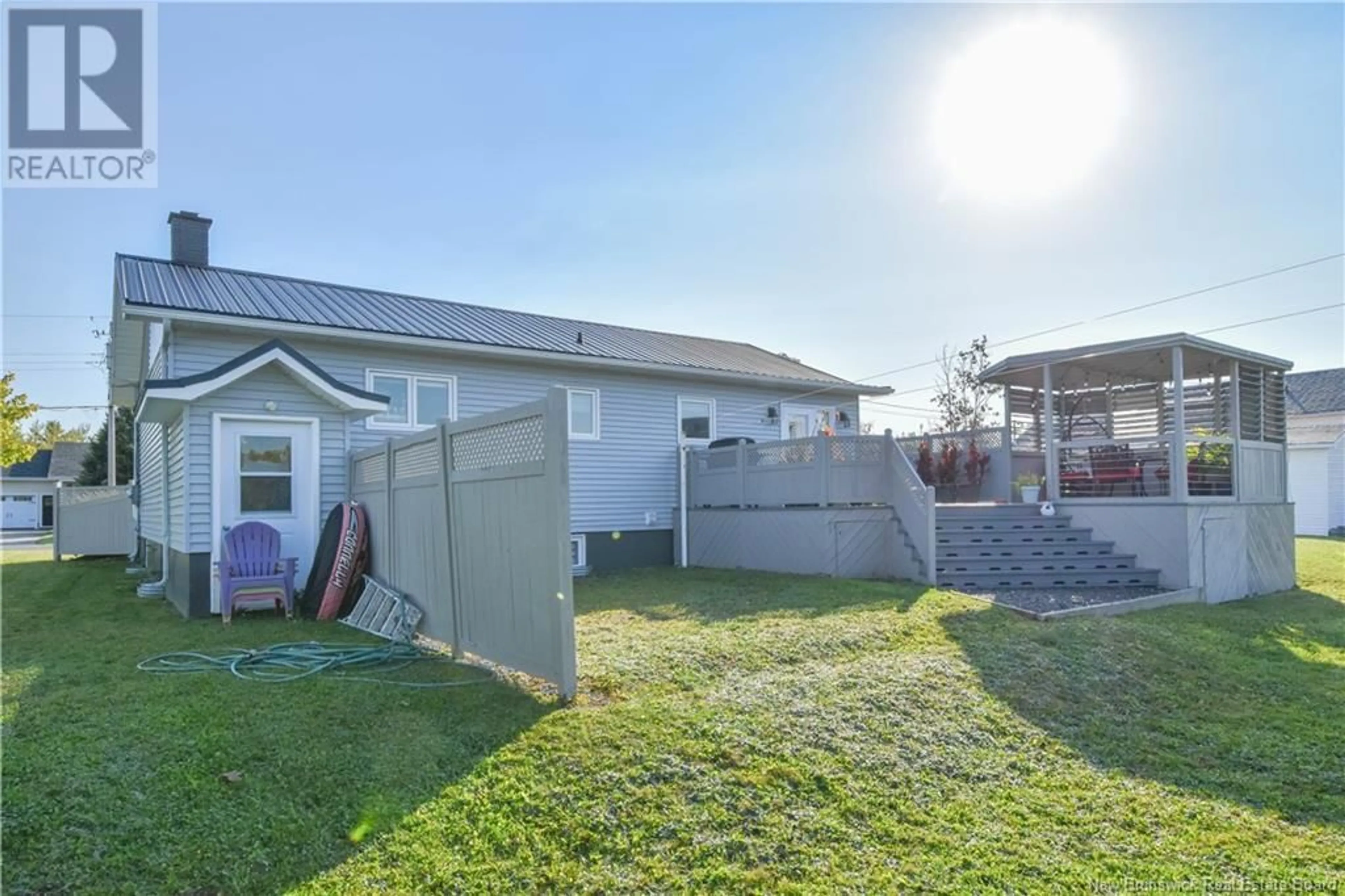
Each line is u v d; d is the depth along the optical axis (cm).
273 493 848
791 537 1127
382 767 356
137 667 546
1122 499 1059
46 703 446
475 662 562
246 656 573
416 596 668
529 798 330
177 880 264
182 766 349
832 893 277
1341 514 2244
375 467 792
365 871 275
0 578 1202
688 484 1351
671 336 1708
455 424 590
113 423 2441
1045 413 1173
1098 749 431
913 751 405
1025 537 1078
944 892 279
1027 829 330
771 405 1512
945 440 1446
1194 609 881
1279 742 448
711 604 836
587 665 534
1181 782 387
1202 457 1081
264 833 296
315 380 845
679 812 326
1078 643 636
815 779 363
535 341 1232
